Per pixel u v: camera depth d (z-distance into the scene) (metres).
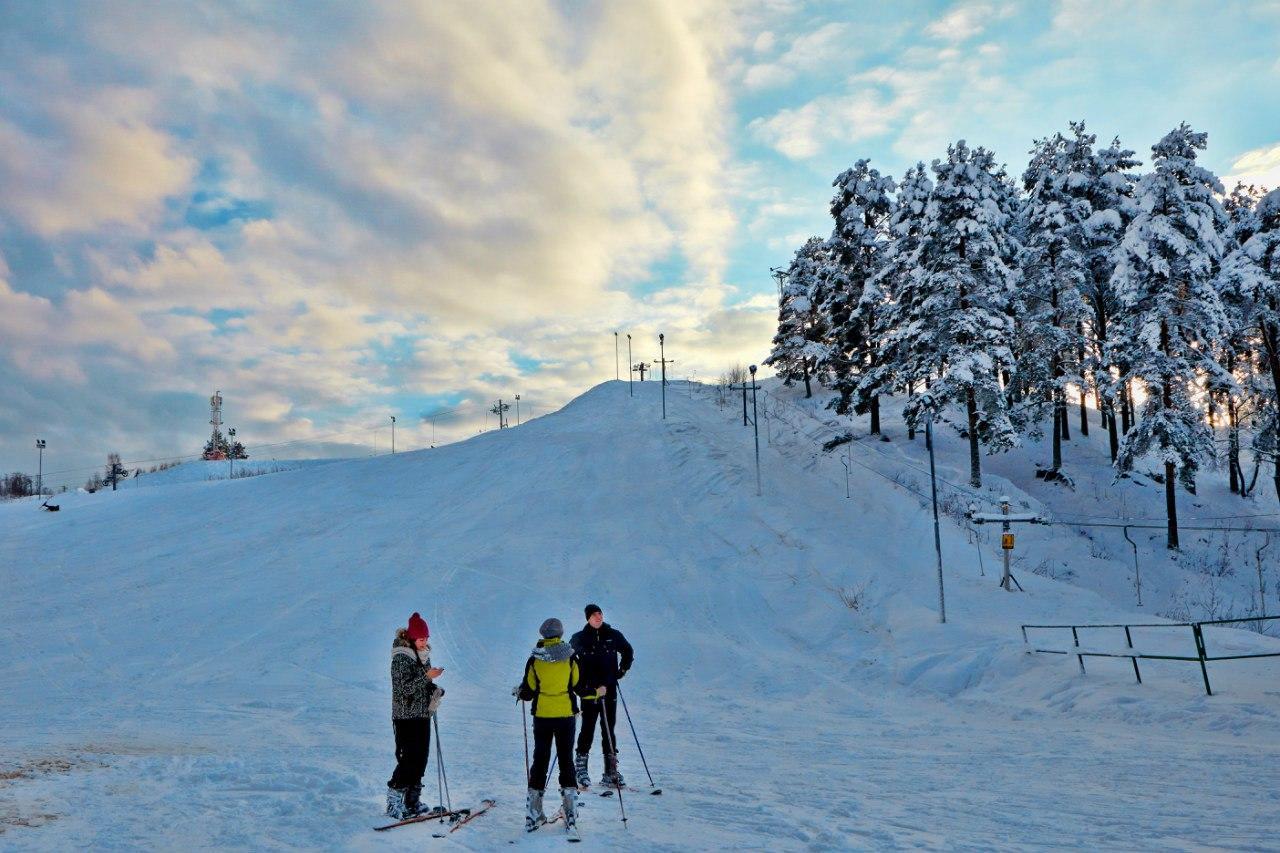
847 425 51.12
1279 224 36.16
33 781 8.71
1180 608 27.12
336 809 7.68
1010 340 37.91
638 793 9.23
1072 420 56.94
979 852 6.44
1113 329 36.34
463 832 7.06
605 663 9.38
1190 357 34.56
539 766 7.31
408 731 7.45
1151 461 47.41
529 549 30.73
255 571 30.64
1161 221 33.53
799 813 7.96
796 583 26.30
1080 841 6.78
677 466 40.16
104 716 16.50
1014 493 37.84
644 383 69.88
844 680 19.42
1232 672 15.63
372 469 46.88
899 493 35.59
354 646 22.80
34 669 21.75
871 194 47.78
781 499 34.81
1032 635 20.48
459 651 22.30
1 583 31.53
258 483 47.75
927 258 38.81
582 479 39.75
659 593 26.22
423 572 28.92
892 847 6.62
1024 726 14.23
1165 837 6.85
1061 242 43.09
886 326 42.22
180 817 7.21
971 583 26.02
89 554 35.25
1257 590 30.05
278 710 17.17
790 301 61.44
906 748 12.84
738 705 17.53
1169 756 10.73
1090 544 33.00
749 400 58.31
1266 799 8.14
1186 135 33.75
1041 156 47.81
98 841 6.35
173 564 32.56
